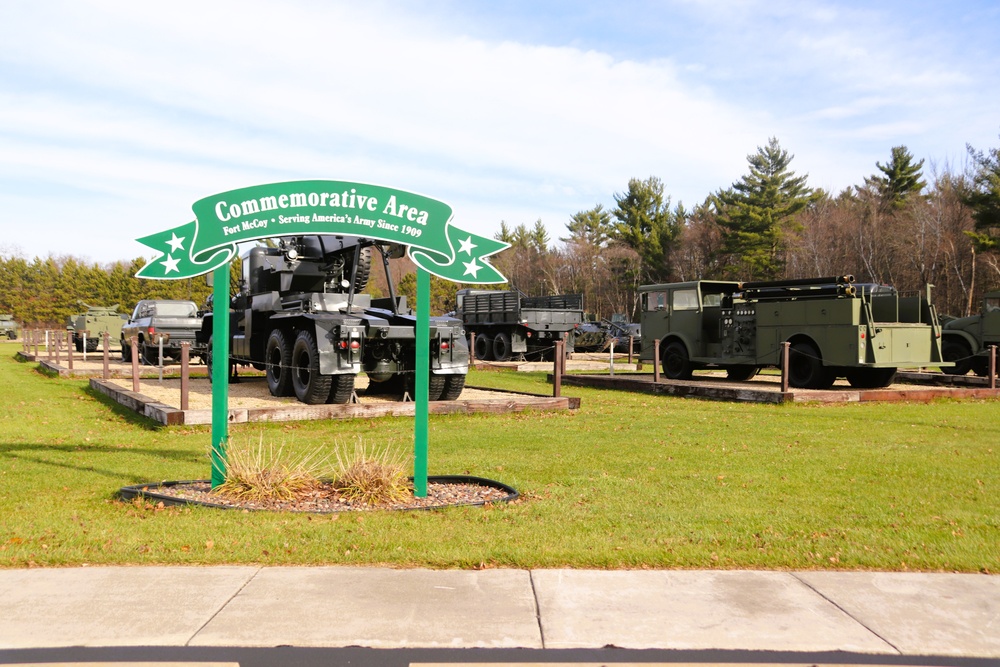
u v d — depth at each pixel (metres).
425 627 3.96
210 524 5.73
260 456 6.98
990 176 38.81
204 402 12.99
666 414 12.77
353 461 7.45
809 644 3.81
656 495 6.74
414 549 5.13
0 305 74.69
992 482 7.34
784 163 54.66
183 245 6.77
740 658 3.66
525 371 24.06
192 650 3.70
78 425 11.27
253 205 6.71
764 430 10.84
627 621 4.05
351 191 6.71
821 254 53.41
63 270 76.62
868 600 4.36
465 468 7.95
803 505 6.39
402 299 13.66
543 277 73.88
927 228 48.34
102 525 5.71
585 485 7.16
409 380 13.35
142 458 8.48
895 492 6.89
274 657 3.64
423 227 6.77
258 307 14.56
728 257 57.72
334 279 13.96
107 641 3.79
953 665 3.62
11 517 5.95
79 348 31.83
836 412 13.13
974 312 46.88
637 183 63.25
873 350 15.55
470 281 6.86
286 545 5.19
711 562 4.95
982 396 15.52
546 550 5.07
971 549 5.19
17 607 4.19
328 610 4.17
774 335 17.03
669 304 19.38
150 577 4.64
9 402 14.12
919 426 11.37
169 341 21.66
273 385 14.04
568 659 3.64
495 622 4.03
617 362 26.92
